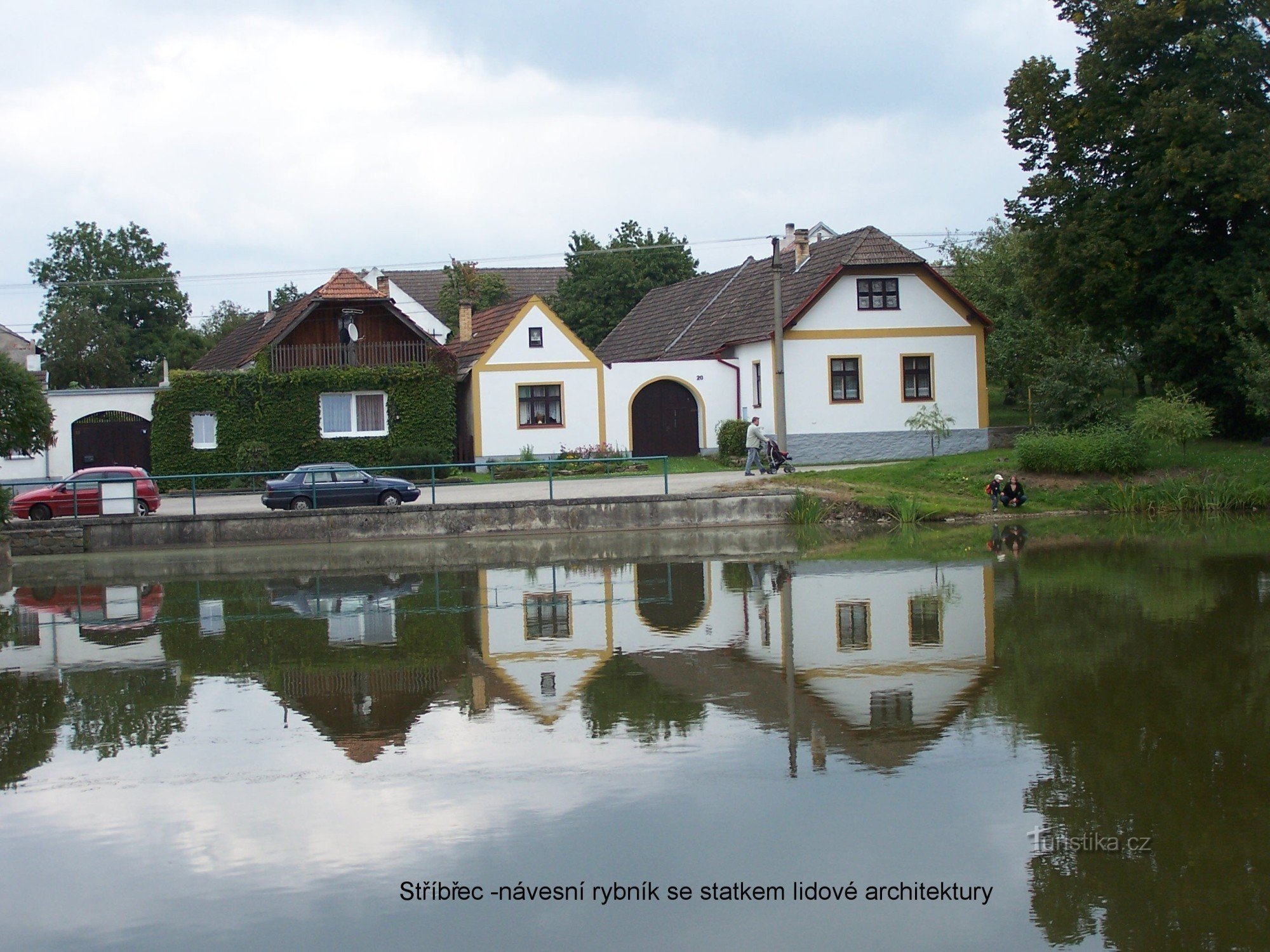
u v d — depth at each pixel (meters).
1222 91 34.22
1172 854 8.19
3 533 29.39
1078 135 36.84
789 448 43.00
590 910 7.66
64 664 15.49
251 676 14.34
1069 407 38.81
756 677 13.44
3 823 9.48
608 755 10.62
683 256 68.31
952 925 7.30
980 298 51.03
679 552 26.61
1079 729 10.93
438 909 7.73
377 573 24.59
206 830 9.16
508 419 44.47
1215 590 18.20
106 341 69.25
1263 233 34.91
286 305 57.38
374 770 10.44
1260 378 32.50
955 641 15.05
